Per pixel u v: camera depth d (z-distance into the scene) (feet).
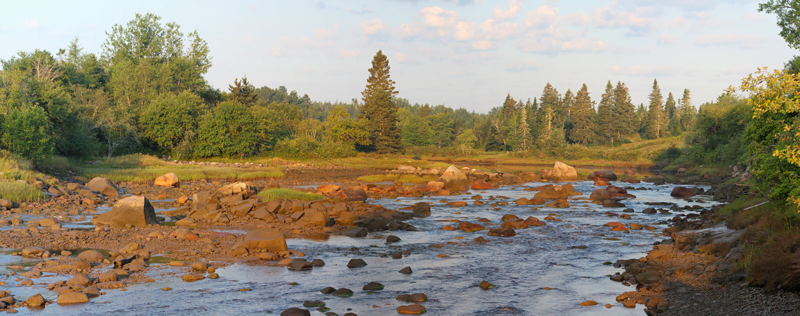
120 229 63.98
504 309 34.45
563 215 88.07
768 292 33.09
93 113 224.12
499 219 82.48
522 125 451.12
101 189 107.86
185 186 137.69
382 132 350.43
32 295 33.94
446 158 407.03
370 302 35.88
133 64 292.20
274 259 49.62
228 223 73.00
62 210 79.77
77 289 35.96
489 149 514.68
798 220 45.32
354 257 51.70
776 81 35.19
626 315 32.99
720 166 237.25
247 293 37.60
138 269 43.55
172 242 55.83
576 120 513.45
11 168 106.11
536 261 50.19
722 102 267.18
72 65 246.68
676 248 52.13
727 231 54.34
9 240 53.01
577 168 319.68
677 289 37.32
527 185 173.37
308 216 73.61
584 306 35.04
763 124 58.49
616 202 102.53
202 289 38.34
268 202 81.20
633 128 545.44
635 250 55.93
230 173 174.40
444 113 552.82
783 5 74.54
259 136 269.03
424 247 57.72
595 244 59.62
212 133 245.24
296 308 32.60
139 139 233.14
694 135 269.44
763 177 60.18
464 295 37.91
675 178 199.62
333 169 249.96
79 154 187.42
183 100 252.21
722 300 33.47
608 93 513.45
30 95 167.84
